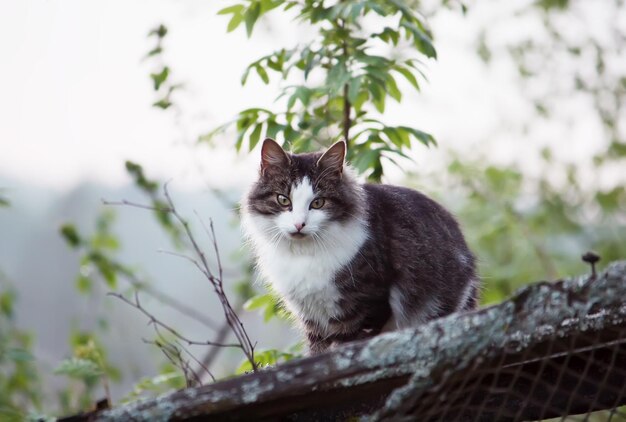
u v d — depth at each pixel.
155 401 3.30
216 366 9.71
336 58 5.69
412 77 5.79
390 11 5.98
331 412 3.67
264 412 3.46
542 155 10.11
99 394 8.58
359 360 3.23
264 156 5.53
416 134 5.66
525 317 3.18
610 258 9.66
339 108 6.27
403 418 3.28
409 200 5.66
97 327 9.02
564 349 3.51
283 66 5.90
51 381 8.95
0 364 7.45
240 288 8.24
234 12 5.97
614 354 3.53
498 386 3.68
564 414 3.61
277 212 5.44
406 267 5.36
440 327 3.21
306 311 5.45
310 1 5.80
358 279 5.27
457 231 5.89
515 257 9.72
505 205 9.93
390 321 5.39
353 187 5.44
